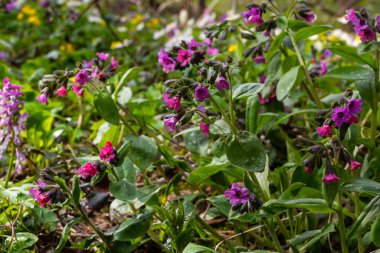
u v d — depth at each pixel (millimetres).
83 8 2857
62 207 1065
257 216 942
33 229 1053
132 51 2096
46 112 1260
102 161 967
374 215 926
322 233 934
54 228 1054
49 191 950
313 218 1031
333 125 973
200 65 1068
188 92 944
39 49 2209
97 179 957
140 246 1082
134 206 1010
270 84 1191
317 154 900
